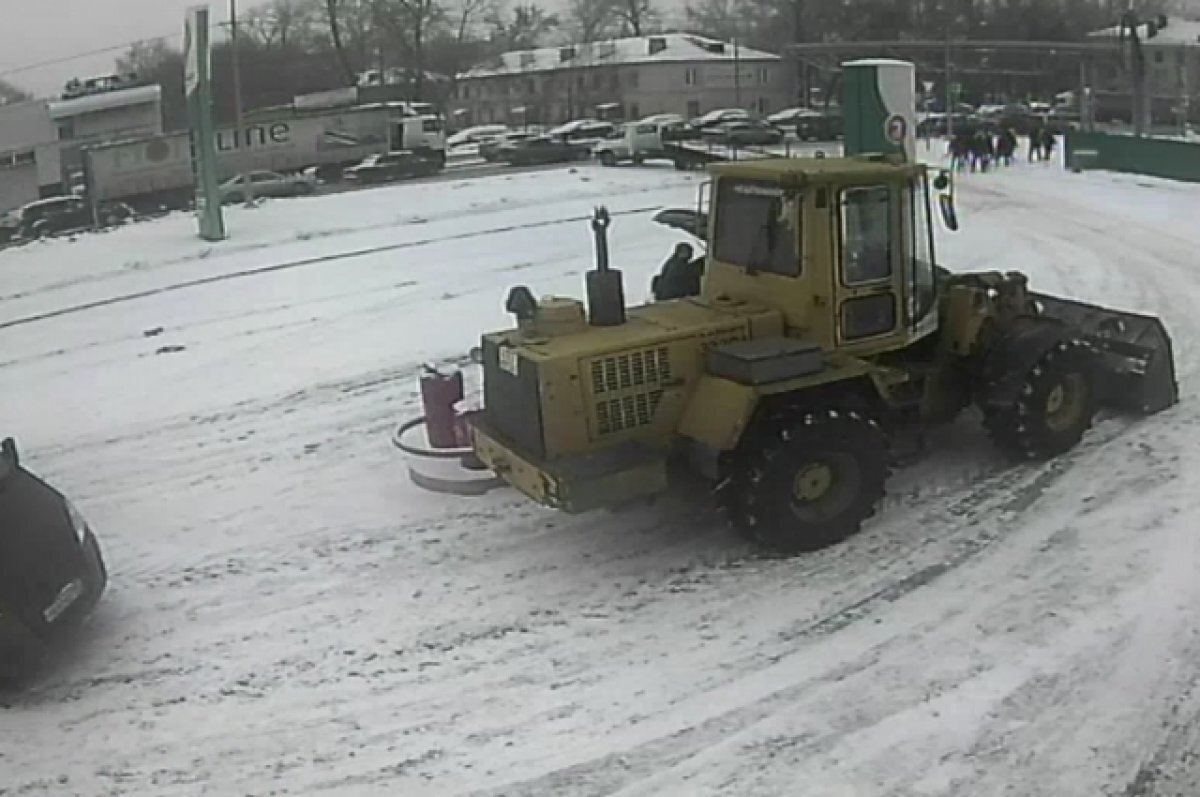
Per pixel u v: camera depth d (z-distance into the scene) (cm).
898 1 7031
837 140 4700
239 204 2920
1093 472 850
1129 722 556
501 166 4009
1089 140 3322
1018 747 543
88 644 688
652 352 720
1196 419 944
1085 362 863
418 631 684
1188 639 624
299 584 751
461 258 1925
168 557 802
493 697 612
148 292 1770
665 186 2886
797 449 716
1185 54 7000
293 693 626
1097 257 1731
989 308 857
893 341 783
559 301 753
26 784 558
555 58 8044
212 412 1145
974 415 983
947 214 798
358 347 1367
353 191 3123
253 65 7406
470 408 1033
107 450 1046
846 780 528
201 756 575
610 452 708
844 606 684
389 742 579
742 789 527
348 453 998
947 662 618
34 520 676
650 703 599
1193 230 1992
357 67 7606
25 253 2219
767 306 774
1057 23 7156
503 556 778
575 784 538
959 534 765
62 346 1470
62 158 4206
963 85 6906
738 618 678
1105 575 700
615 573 744
